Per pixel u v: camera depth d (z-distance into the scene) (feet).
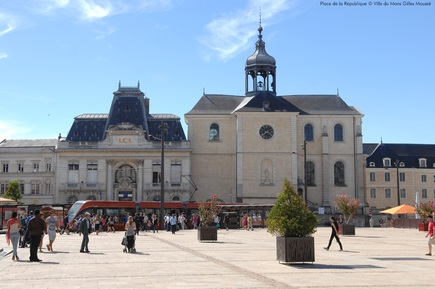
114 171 304.09
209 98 322.96
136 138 303.68
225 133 313.12
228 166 310.86
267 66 324.39
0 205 220.64
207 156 310.65
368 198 381.60
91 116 320.91
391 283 55.36
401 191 384.68
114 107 313.53
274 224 73.51
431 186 387.34
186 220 229.45
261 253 93.04
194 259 81.82
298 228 73.26
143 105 315.78
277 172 305.53
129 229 95.55
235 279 58.34
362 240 135.54
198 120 312.71
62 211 216.33
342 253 93.71
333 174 312.71
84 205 211.00
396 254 91.40
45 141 329.31
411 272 64.64
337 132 316.81
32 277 61.00
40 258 85.05
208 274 62.69
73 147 301.63
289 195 73.92
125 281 57.11
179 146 304.71
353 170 313.73
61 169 301.43
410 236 156.56
